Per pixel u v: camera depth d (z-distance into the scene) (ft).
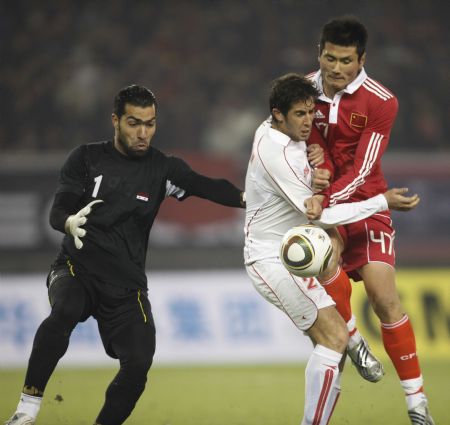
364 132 66.39
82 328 137.39
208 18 205.46
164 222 151.43
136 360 58.08
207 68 197.67
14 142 181.98
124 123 59.93
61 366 133.39
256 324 143.43
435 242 152.05
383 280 66.18
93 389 103.65
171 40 201.16
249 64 200.34
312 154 62.13
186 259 151.53
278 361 138.72
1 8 199.41
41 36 198.08
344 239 68.23
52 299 59.82
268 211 60.59
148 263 150.92
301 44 203.51
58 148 182.70
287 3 207.82
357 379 112.68
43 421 77.61
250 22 205.26
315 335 58.49
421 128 185.06
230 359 140.36
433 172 153.07
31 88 188.14
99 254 60.44
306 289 58.39
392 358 66.08
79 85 189.47
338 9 207.21
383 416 80.48
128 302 60.34
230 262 151.94
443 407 85.97
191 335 142.10
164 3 206.49
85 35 199.41
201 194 63.82
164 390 102.58
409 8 208.44
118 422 58.54
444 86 193.77
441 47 202.28
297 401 91.71
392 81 192.54
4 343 138.00
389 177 152.46
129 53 197.77
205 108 190.80
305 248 56.49
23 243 148.36
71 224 57.52
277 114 58.90
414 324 143.33
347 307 67.31
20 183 148.87
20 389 103.35
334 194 62.80
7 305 140.67
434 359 138.51
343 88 65.67
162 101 190.70
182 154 154.30
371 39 201.46
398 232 151.53
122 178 61.52
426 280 148.46
